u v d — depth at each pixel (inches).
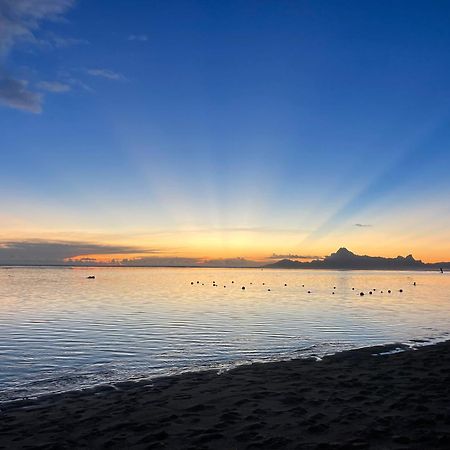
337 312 1610.5
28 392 590.9
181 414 466.3
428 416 436.1
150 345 936.3
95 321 1282.0
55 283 3710.6
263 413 462.9
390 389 558.3
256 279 5649.6
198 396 543.8
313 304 1948.8
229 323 1268.5
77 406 514.3
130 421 446.6
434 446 359.3
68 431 422.0
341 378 631.2
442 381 595.8
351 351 878.4
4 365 754.8
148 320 1316.4
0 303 1847.9
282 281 4928.6
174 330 1130.0
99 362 782.5
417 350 869.2
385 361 756.0
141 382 637.9
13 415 481.1
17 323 1235.2
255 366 737.6
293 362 768.9
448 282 4751.5
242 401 513.3
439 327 1241.4
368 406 481.7
